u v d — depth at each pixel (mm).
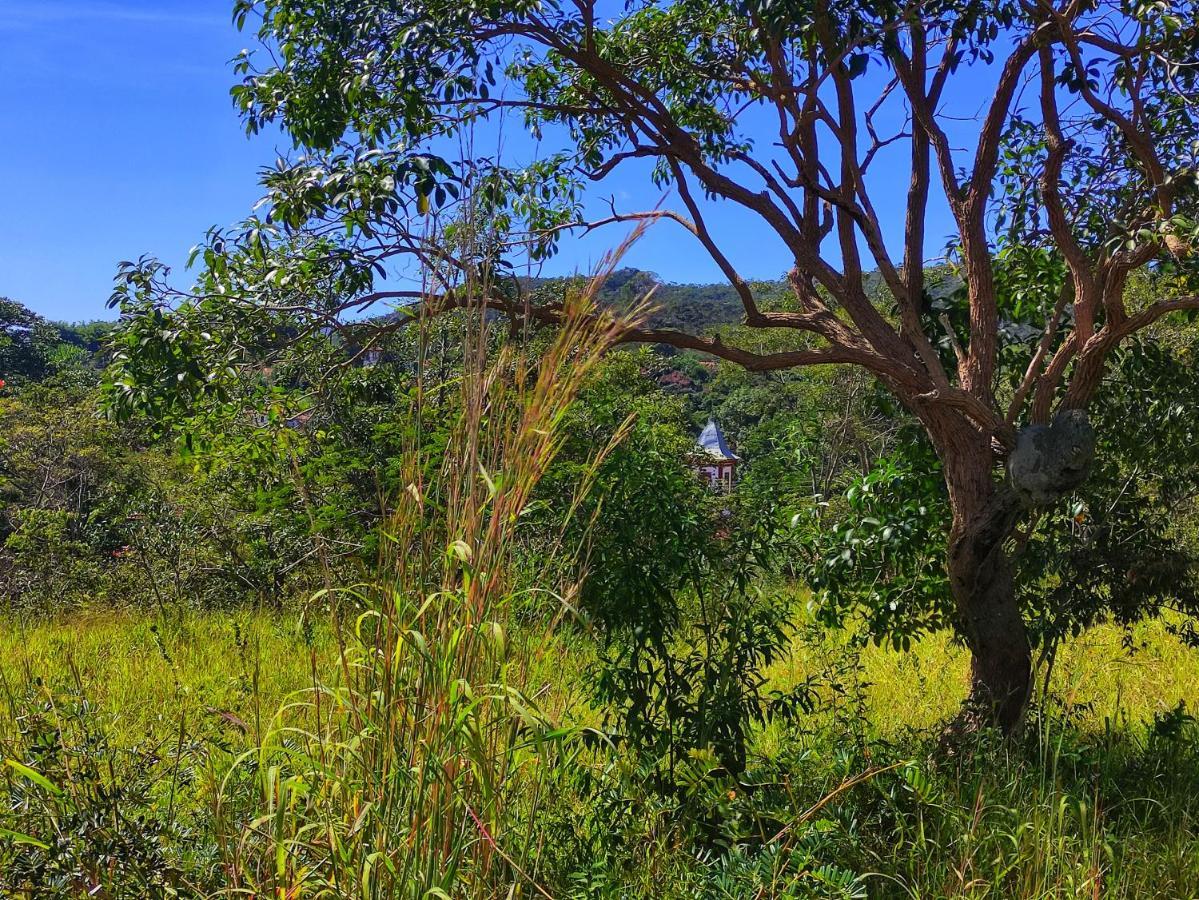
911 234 6086
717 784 4113
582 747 4441
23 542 13461
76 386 23297
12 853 2895
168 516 12516
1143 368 6074
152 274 5023
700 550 4660
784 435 5973
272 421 6051
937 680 7395
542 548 3764
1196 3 5062
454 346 3283
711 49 6758
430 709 2574
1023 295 6395
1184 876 4102
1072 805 4441
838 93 5445
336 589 2871
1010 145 6422
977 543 5375
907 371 5391
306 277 5059
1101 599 6012
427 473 2977
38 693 3785
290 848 2602
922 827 3949
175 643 8648
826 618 5961
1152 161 5016
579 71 6637
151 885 2875
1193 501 6578
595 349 2848
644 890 3689
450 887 2549
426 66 5078
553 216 6590
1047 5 4918
